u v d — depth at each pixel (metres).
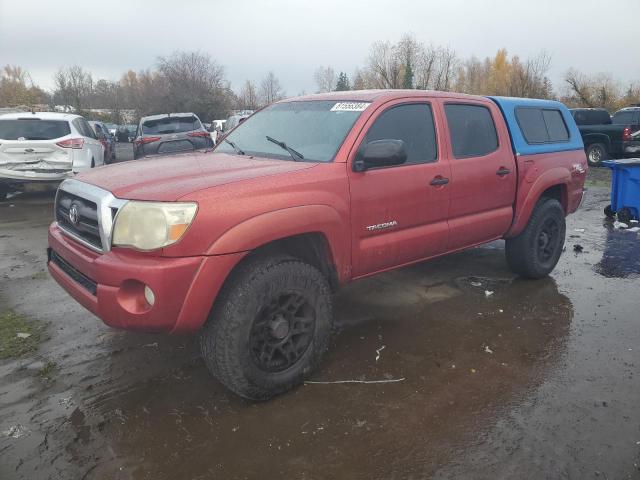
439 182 4.12
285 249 3.52
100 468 2.62
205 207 2.85
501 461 2.67
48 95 59.00
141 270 2.78
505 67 49.56
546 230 5.41
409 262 4.18
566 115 5.81
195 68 42.06
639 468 2.62
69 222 3.45
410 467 2.64
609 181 13.56
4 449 2.74
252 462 2.68
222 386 3.38
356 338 4.10
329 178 3.41
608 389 3.34
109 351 3.84
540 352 3.86
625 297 5.00
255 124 4.52
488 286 5.30
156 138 13.04
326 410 3.13
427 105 4.25
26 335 4.08
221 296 3.03
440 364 3.68
